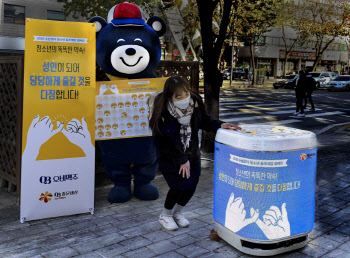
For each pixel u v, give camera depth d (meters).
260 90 29.59
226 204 3.42
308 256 3.32
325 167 6.40
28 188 4.13
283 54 51.31
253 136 3.19
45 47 4.08
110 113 4.71
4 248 3.48
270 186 3.14
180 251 3.42
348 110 17.36
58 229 3.95
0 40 24.69
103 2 21.42
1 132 5.39
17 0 25.08
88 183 4.40
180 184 3.73
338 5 44.00
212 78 7.05
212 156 7.34
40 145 4.14
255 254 3.26
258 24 30.97
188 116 3.57
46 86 4.12
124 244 3.56
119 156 4.77
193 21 29.20
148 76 4.99
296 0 43.38
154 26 5.04
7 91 5.06
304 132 3.43
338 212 4.37
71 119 4.26
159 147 3.65
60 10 27.02
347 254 3.35
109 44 4.64
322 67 58.12
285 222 3.24
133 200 4.93
